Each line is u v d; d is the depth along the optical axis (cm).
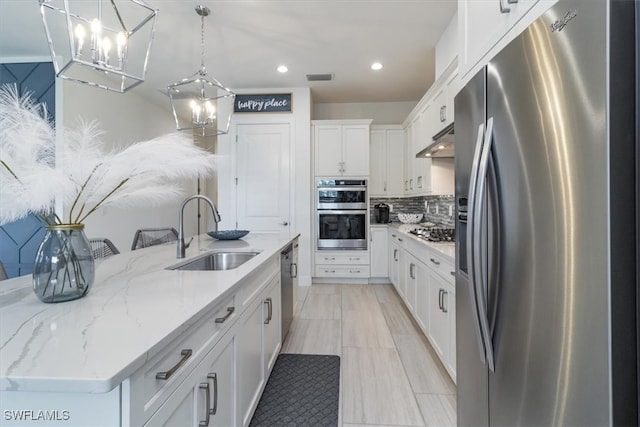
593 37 67
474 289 108
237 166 452
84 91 363
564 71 75
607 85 64
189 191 597
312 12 271
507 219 97
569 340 74
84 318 86
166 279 129
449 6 263
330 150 457
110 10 265
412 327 298
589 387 69
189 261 180
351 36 311
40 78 339
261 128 450
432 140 304
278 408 180
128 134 441
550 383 80
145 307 95
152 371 75
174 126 561
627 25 64
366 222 452
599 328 66
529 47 87
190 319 87
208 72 393
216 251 213
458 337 146
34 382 58
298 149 448
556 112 77
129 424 66
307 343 264
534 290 85
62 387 58
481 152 108
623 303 65
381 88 453
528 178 88
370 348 255
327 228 455
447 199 379
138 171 114
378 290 427
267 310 192
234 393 131
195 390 96
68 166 100
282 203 450
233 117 450
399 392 196
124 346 70
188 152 123
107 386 57
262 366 180
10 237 342
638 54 64
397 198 509
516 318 93
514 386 95
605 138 64
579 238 71
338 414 175
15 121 93
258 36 310
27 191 93
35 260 100
